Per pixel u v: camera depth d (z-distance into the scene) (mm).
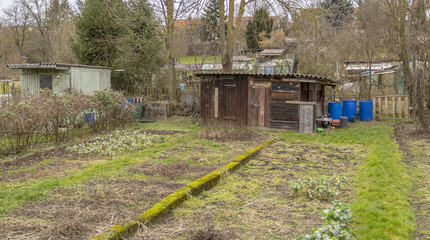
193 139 11367
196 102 18219
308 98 13789
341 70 20875
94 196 5516
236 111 14430
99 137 11125
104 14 20234
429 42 14203
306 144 10852
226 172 6973
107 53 21125
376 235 4203
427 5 15594
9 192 5691
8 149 8883
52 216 4695
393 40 16750
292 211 5137
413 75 15492
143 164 7879
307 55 19547
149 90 20453
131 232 4242
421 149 9578
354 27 23938
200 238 4125
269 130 13594
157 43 21359
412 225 4535
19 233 4152
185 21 17906
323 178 5809
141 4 18922
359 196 5699
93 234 4117
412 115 16000
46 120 10094
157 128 14281
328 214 4273
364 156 8938
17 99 10875
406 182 6410
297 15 16172
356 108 16500
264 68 23688
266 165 8055
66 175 6953
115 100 13781
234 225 4590
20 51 44406
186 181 6496
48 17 36406
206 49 21234
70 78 14398
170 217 4844
